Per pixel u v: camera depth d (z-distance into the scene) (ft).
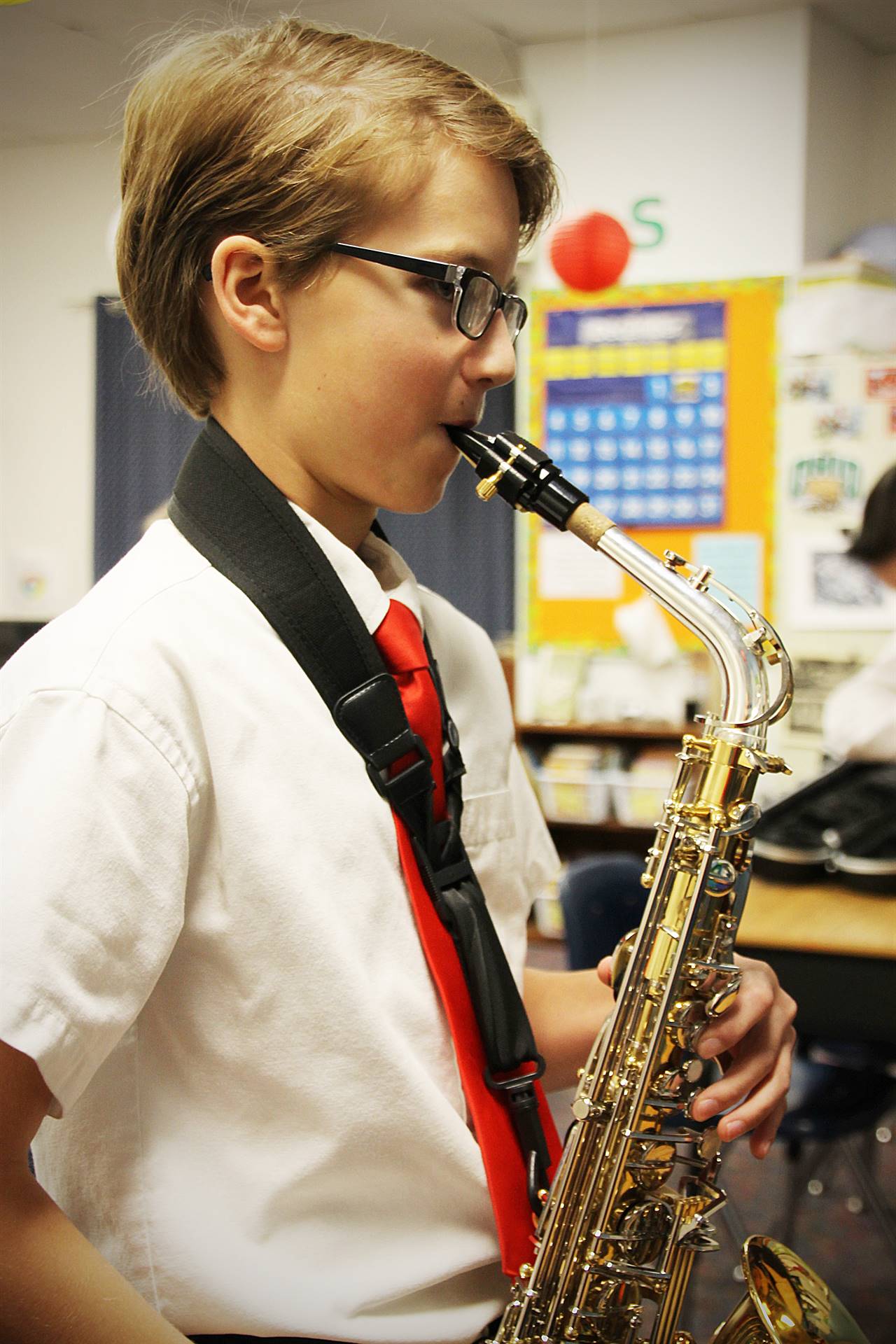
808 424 14.78
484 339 2.85
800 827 8.22
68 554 18.62
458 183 2.75
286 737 2.71
